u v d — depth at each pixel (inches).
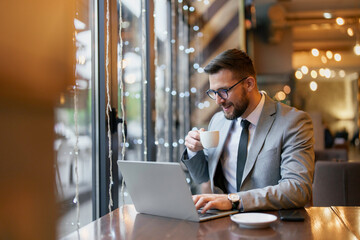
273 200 60.9
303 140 70.7
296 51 230.4
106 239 47.9
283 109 75.3
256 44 230.8
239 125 79.4
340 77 229.1
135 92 115.0
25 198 55.1
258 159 72.2
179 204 55.6
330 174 102.3
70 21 67.7
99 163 82.9
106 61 82.1
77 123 72.4
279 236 46.8
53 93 62.3
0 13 49.1
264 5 230.5
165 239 47.1
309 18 229.5
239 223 50.6
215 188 79.0
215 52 209.8
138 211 62.8
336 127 228.8
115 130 88.1
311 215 57.6
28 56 54.8
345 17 228.1
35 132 57.4
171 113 161.8
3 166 50.3
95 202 83.0
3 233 50.6
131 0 108.2
